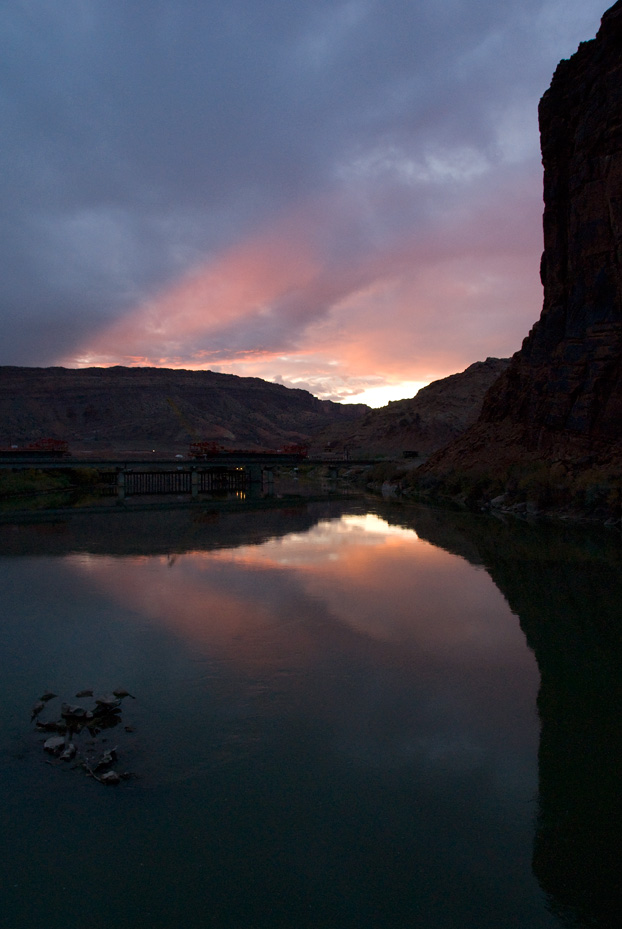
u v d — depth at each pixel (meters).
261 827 11.50
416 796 12.49
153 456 195.38
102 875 10.30
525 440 75.44
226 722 15.48
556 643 21.69
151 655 20.12
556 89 69.25
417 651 20.73
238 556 38.38
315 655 20.23
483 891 10.03
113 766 13.36
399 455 178.50
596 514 52.94
